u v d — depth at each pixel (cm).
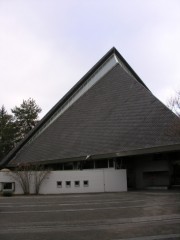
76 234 1084
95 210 1645
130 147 3008
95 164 3459
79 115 4406
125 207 1739
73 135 4000
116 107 3853
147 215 1455
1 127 6869
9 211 1639
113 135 3384
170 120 2934
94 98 4516
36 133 4866
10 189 2745
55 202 2031
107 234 1073
